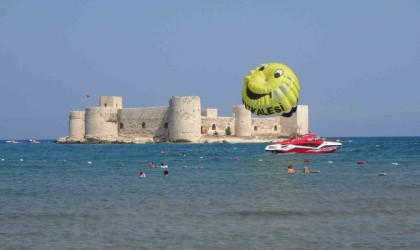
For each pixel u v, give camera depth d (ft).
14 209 290.35
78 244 216.13
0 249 209.36
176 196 335.26
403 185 386.52
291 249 208.44
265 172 499.10
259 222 253.44
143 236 227.61
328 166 568.41
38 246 213.46
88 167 595.06
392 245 212.84
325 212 276.82
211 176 463.42
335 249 207.82
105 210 285.43
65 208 292.61
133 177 463.42
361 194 339.77
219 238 224.12
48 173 515.50
